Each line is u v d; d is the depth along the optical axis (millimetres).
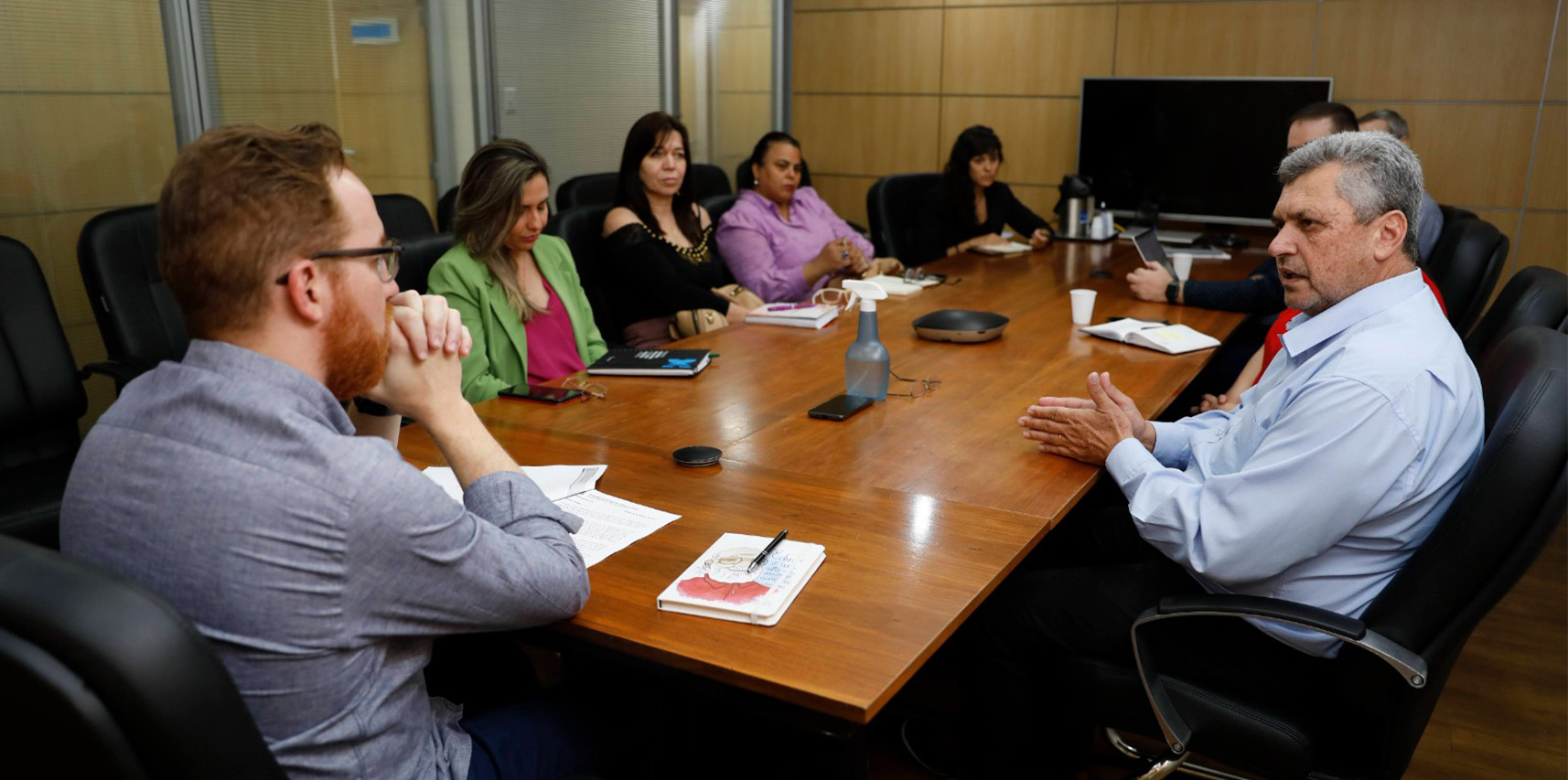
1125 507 2307
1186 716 1584
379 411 1356
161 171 3480
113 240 2684
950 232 4996
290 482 951
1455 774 2283
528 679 1810
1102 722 1762
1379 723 1520
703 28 5863
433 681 1706
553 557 1198
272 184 967
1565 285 2150
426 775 1157
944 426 2141
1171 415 3496
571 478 1774
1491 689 2654
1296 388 1714
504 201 2668
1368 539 1557
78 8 3205
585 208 3566
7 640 766
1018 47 5996
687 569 1435
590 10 5051
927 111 6340
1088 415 1896
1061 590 1867
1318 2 5246
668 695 1482
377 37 4082
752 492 1753
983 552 1507
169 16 3414
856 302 3430
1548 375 1402
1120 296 3613
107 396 3471
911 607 1333
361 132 4078
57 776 819
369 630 1021
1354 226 1682
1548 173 4969
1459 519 1385
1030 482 1812
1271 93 5328
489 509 1240
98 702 768
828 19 6496
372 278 1070
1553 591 3244
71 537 996
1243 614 1457
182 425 965
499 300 2738
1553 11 4809
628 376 2527
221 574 946
